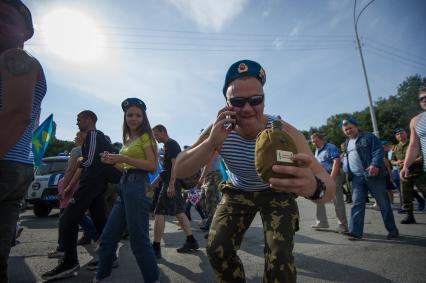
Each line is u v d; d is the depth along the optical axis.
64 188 4.09
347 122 5.02
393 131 7.86
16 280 3.23
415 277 3.00
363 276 3.09
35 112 1.78
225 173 2.31
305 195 1.49
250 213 2.01
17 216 1.86
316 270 3.32
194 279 3.21
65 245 3.25
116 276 3.34
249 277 3.19
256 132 1.93
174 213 4.23
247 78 1.88
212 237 1.95
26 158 1.86
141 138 2.92
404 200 6.04
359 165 4.75
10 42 1.56
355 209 4.74
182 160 1.93
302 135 1.98
